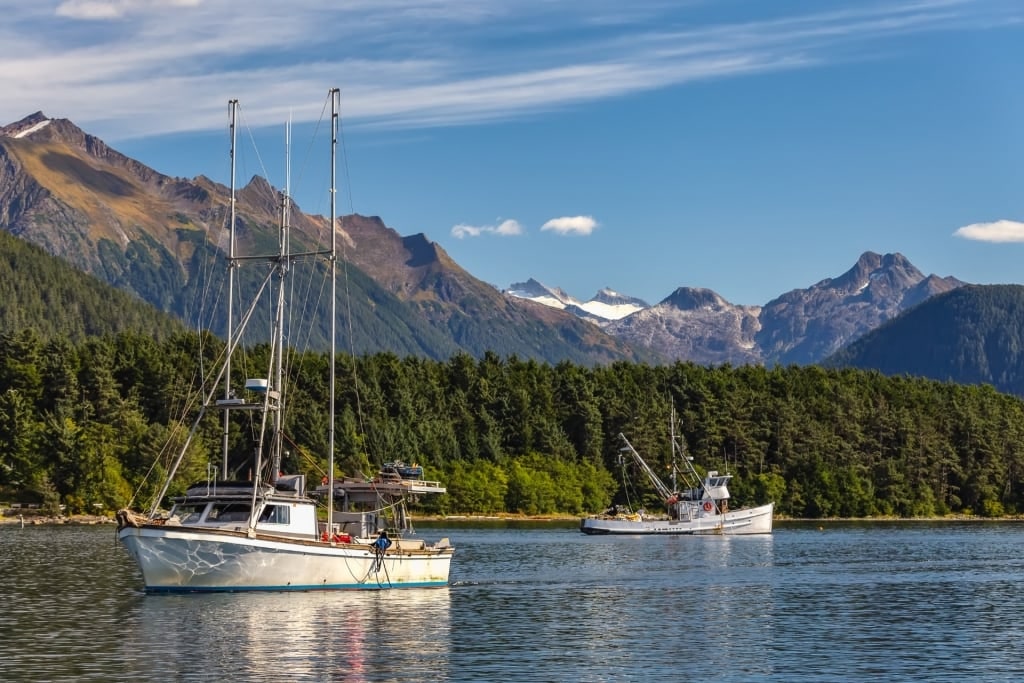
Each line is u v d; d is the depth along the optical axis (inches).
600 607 4685.0
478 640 3826.3
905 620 4414.4
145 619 4015.8
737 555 7391.7
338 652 3563.0
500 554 7253.9
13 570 5684.1
